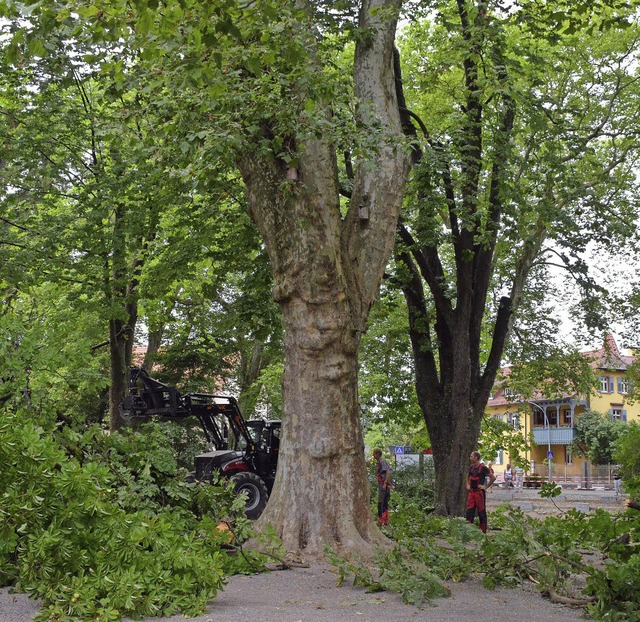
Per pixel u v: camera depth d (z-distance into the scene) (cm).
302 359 1203
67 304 2402
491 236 2061
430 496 2784
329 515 1161
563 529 973
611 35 2434
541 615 786
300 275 1208
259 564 1000
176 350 3316
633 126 2450
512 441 3111
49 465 712
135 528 721
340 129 1197
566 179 2120
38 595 698
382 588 890
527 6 1820
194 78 995
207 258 2111
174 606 710
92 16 924
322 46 1469
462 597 867
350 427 1205
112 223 2245
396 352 2966
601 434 6562
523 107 2030
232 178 1861
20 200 2198
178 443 3212
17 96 2138
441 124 2453
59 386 1069
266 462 2256
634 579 760
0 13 891
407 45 2533
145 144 1284
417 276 2317
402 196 1341
